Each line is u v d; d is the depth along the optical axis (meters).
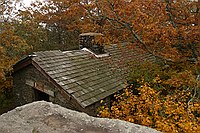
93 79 9.69
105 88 9.45
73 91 8.39
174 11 8.65
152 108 6.33
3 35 12.72
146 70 9.90
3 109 13.76
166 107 6.04
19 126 4.05
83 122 4.27
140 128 4.04
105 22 11.57
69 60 10.23
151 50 8.77
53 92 9.14
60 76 8.94
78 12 13.04
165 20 8.50
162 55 8.62
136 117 6.28
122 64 11.95
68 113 4.53
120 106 7.12
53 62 9.58
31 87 10.62
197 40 8.18
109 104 9.51
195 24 8.74
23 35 16.31
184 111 5.89
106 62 11.53
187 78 7.91
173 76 8.45
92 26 11.77
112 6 8.86
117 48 13.51
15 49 13.33
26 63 10.11
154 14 8.53
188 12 8.59
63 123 4.21
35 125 4.11
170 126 5.36
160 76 9.30
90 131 3.99
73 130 4.01
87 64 10.62
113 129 4.02
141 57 14.20
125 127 4.06
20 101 11.57
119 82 10.34
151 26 7.79
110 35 10.13
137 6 8.35
